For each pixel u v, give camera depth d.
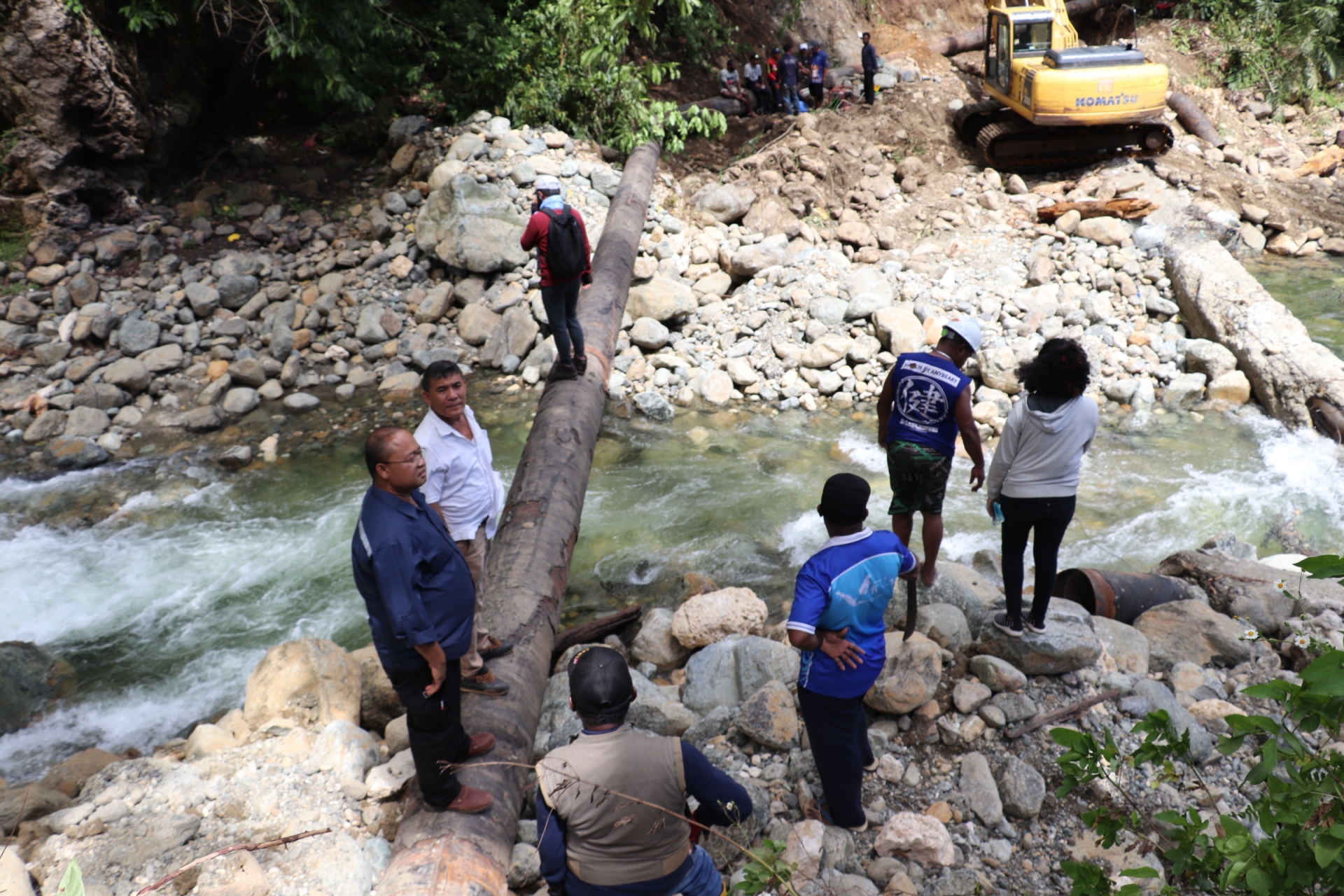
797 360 9.65
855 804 3.70
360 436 8.70
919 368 4.43
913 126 13.95
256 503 7.67
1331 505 7.02
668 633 5.41
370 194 11.76
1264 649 4.70
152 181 11.48
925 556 4.80
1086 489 7.47
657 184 12.55
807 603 3.25
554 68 12.98
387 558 2.90
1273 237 12.45
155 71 11.17
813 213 12.55
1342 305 10.44
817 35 17.80
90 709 5.45
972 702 4.28
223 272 10.36
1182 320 9.99
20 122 10.16
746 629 5.24
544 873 2.69
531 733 4.17
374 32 12.20
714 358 9.84
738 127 14.89
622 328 10.04
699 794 2.68
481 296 10.38
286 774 4.01
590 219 11.03
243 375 9.34
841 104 14.79
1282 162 14.45
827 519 3.35
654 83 15.18
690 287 10.66
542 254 6.67
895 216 12.34
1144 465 7.81
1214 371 8.94
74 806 3.88
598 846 2.63
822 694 3.46
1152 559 6.47
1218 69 16.45
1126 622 5.16
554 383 7.24
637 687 4.66
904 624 4.70
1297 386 8.25
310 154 12.55
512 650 4.47
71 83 10.11
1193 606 4.94
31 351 9.48
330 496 7.76
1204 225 11.85
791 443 8.50
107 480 8.04
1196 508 7.09
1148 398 8.80
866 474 7.89
